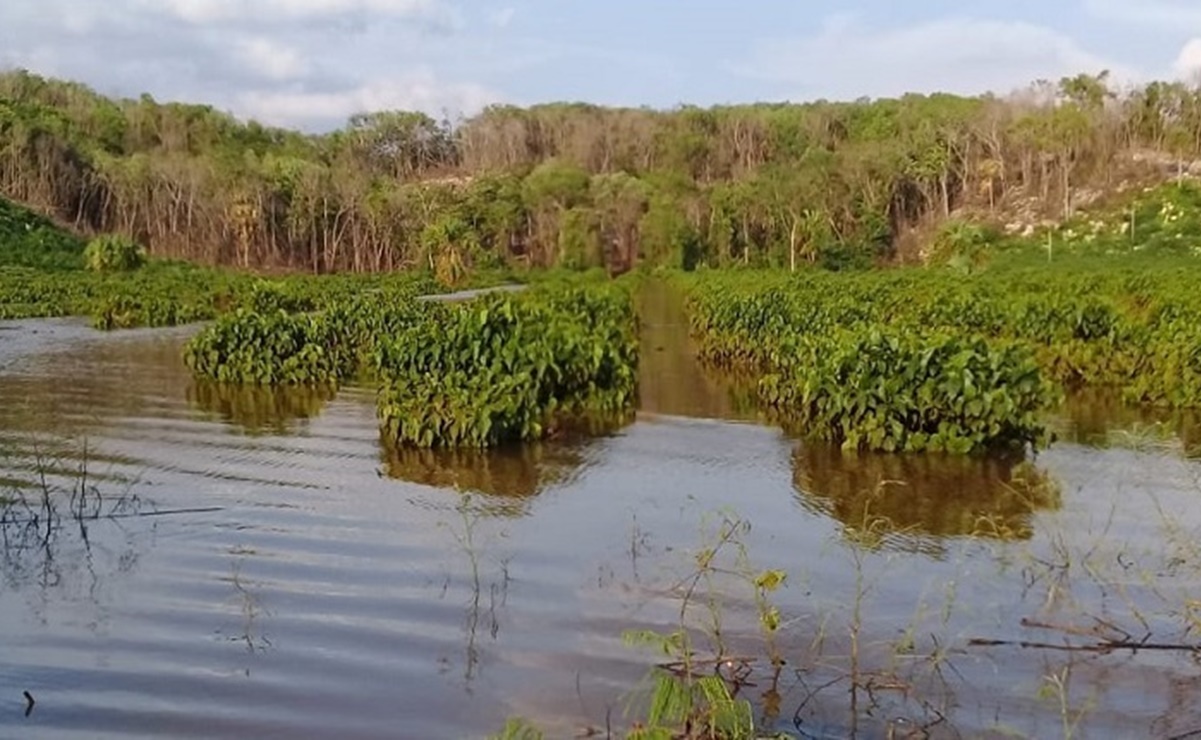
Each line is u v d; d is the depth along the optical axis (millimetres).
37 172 72312
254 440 13430
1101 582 7820
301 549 8734
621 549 8750
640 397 17484
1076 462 11805
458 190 85062
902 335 13375
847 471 11477
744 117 105250
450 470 11688
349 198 75688
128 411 15711
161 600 7547
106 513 9781
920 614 7195
